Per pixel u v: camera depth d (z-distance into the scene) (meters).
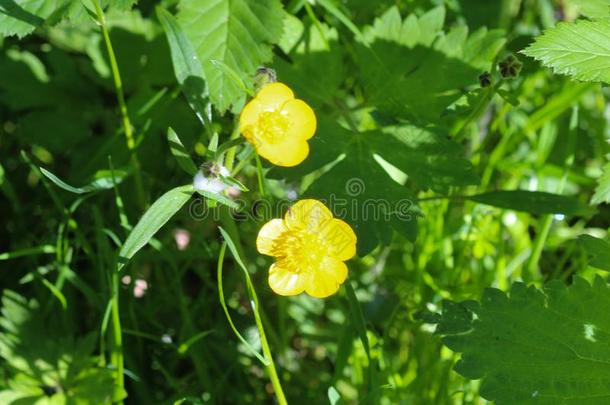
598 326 0.34
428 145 0.37
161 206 0.33
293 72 0.39
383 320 0.40
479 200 0.39
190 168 0.34
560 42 0.35
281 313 0.40
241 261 0.33
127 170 0.38
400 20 0.40
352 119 0.39
